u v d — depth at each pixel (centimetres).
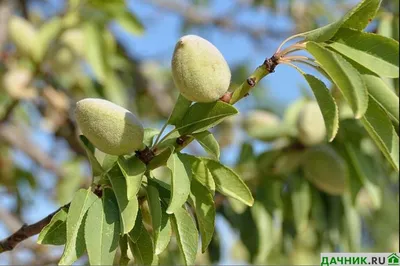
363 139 101
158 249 71
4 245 76
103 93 126
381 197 105
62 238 72
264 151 101
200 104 73
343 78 69
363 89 69
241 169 101
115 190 71
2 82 113
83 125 71
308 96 105
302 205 100
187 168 71
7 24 112
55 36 114
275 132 101
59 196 121
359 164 100
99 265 69
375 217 116
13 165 131
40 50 114
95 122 71
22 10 142
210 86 72
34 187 133
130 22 115
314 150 99
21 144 126
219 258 103
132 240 71
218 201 101
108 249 69
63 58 115
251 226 101
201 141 73
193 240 72
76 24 114
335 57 70
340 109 101
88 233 69
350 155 100
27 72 114
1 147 128
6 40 114
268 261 108
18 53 114
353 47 73
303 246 109
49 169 126
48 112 124
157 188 73
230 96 73
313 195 102
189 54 71
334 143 101
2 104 114
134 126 71
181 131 73
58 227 72
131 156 73
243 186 73
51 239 72
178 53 72
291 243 107
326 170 98
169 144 73
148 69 155
